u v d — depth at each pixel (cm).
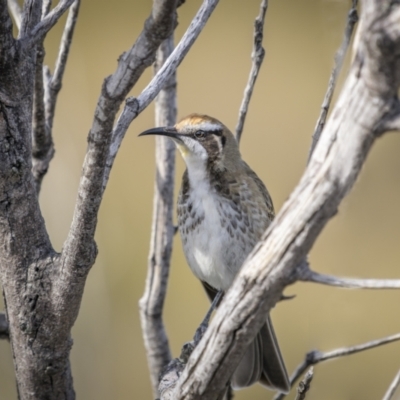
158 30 523
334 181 486
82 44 1980
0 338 773
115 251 1711
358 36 467
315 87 2006
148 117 1777
